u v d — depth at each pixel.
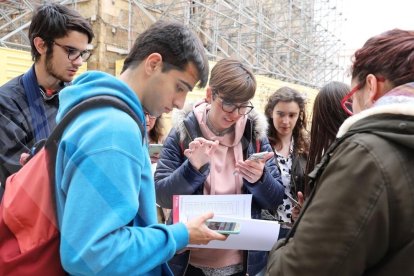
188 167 1.59
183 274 1.64
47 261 0.88
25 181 0.94
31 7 6.07
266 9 12.36
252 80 1.68
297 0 13.65
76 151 0.85
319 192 0.94
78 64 1.66
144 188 1.02
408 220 0.83
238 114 1.70
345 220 0.86
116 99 0.95
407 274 0.85
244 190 1.79
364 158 0.87
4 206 0.93
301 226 0.95
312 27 14.32
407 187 0.83
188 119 1.82
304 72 13.78
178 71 1.05
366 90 1.05
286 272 0.96
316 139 1.77
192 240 1.10
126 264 0.85
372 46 1.02
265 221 1.43
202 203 1.50
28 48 6.25
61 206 0.89
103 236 0.81
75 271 0.82
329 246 0.87
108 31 7.24
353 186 0.86
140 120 1.02
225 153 1.80
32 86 1.37
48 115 1.31
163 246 0.97
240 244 1.42
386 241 0.85
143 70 1.07
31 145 1.17
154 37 1.05
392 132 0.87
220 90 1.65
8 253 0.89
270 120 2.35
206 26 9.15
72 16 1.63
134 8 7.70
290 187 2.19
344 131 0.99
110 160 0.85
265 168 1.73
